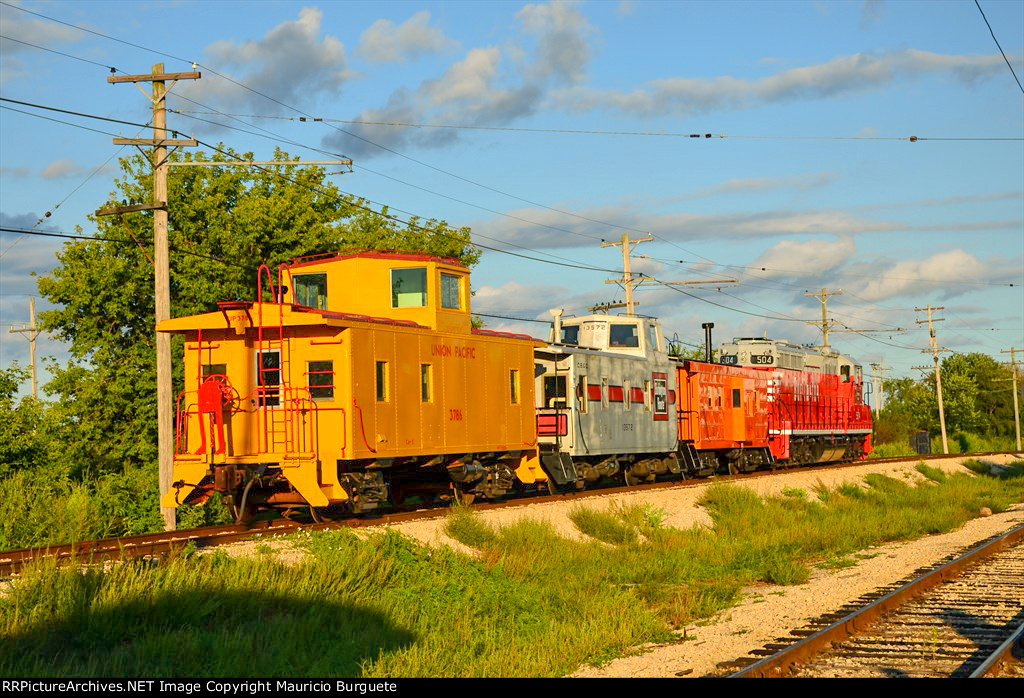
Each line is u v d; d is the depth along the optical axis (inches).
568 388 941.2
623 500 919.0
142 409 1232.8
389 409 677.3
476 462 793.6
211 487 663.8
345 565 531.8
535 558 666.2
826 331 2544.3
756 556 806.5
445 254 1652.3
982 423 3617.1
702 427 1262.3
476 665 438.3
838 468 1504.7
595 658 470.9
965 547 817.5
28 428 868.6
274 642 421.1
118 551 532.7
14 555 526.0
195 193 1352.1
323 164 817.5
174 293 1275.8
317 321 631.8
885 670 401.1
